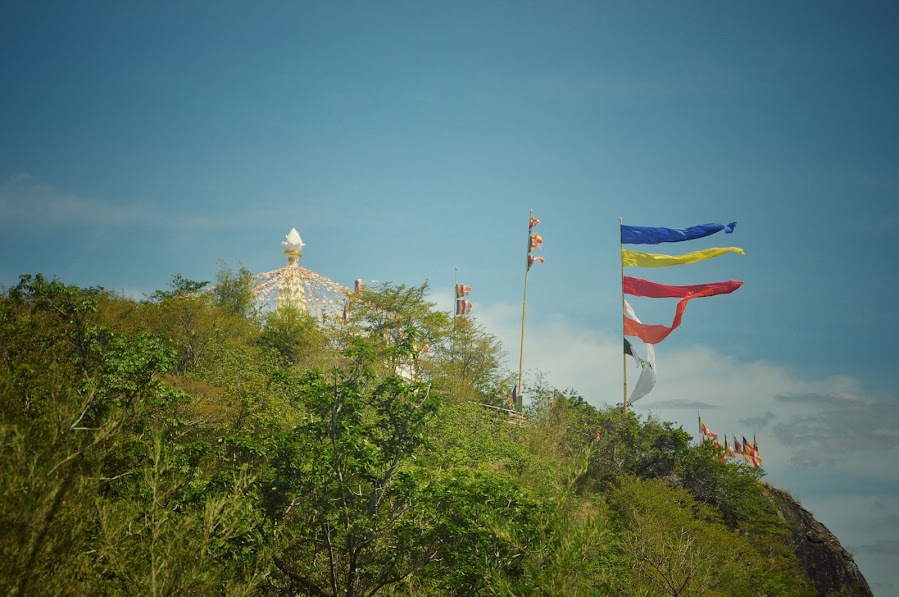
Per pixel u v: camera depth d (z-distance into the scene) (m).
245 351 55.25
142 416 28.31
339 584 33.03
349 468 32.19
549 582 24.88
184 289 60.06
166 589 20.78
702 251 78.88
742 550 54.44
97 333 32.03
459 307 80.56
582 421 73.75
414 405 34.19
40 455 20.36
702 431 82.88
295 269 89.38
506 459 54.66
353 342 34.16
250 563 26.72
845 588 75.56
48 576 19.05
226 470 30.28
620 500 55.84
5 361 27.62
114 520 21.22
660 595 36.28
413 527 31.98
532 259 82.12
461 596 30.92
